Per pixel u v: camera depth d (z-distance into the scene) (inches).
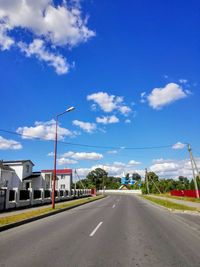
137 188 5007.4
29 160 2224.4
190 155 1788.9
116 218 727.7
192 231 508.7
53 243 385.4
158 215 827.4
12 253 325.4
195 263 284.4
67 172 2854.3
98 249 347.3
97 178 5398.6
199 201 1552.7
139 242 394.6
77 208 1123.9
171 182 4345.5
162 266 272.7
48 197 1352.1
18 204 1000.9
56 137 1062.4
